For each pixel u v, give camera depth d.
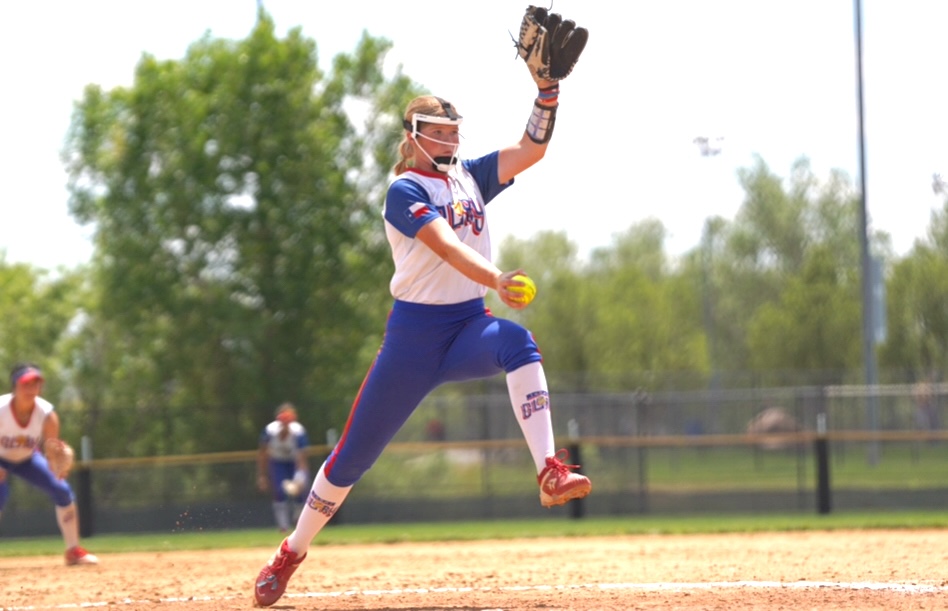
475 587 16.30
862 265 67.19
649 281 134.12
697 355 126.88
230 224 60.09
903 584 15.16
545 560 22.30
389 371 12.55
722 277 129.75
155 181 60.44
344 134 62.78
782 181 127.75
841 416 67.31
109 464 41.12
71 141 66.50
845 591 14.28
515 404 11.90
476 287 12.45
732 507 44.59
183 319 60.66
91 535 40.47
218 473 41.69
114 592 17.53
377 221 62.22
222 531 40.72
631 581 16.80
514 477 47.53
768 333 110.12
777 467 64.69
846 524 33.50
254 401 59.78
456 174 12.63
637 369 120.56
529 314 126.25
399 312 12.44
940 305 101.38
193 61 62.06
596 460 46.12
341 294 61.34
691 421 69.38
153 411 51.72
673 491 45.81
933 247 103.12
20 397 23.61
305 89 61.12
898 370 96.25
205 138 59.66
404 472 45.03
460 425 57.91
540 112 12.91
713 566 19.25
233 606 14.41
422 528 39.50
